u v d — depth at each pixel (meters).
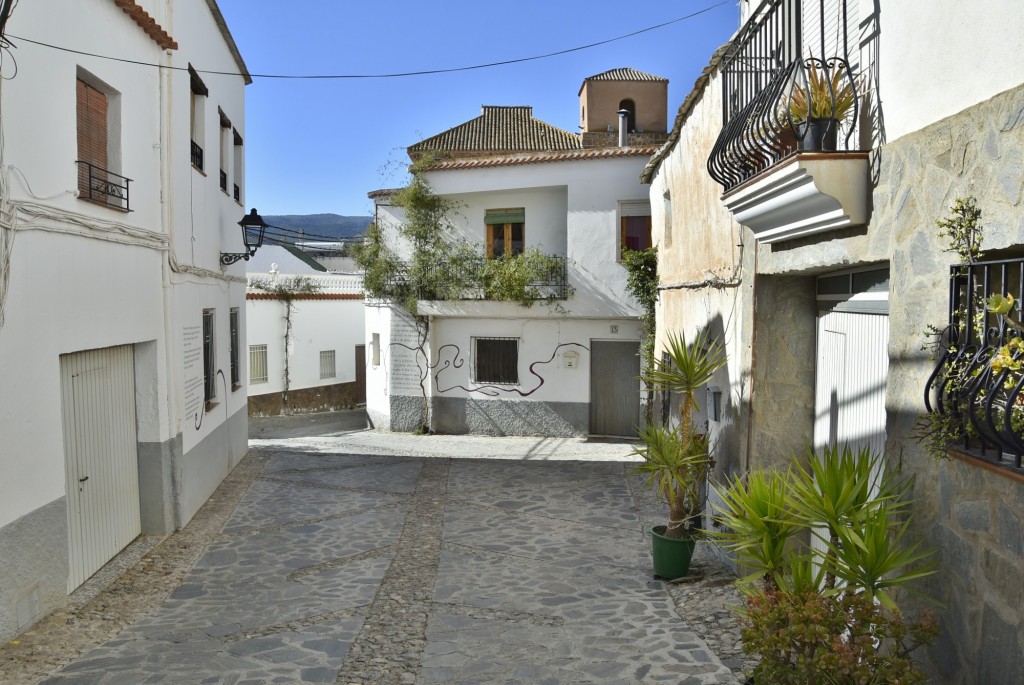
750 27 6.49
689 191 9.95
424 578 7.32
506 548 8.36
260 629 5.94
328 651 5.45
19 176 5.55
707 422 8.61
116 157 7.58
